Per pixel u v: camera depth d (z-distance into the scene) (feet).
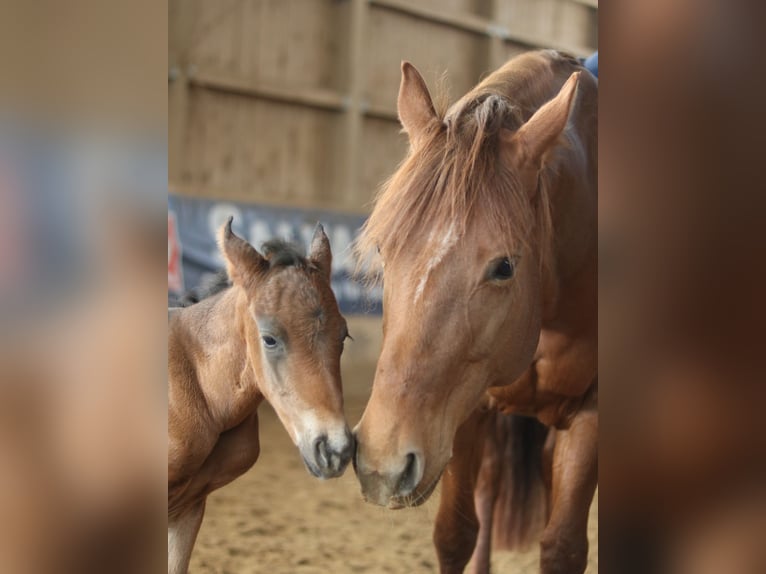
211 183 25.26
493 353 7.79
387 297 7.72
